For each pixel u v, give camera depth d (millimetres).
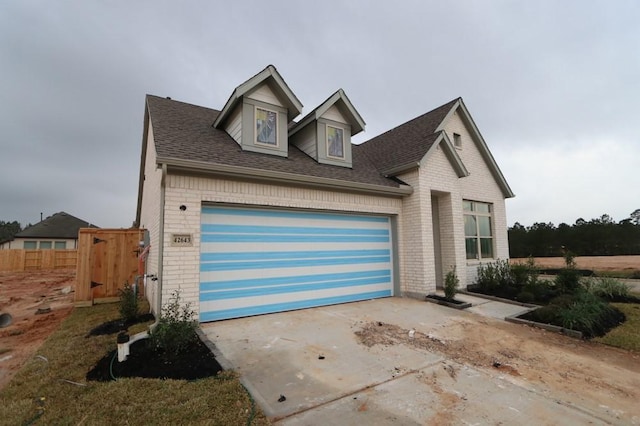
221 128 8555
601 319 5840
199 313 5730
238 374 3604
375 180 8930
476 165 11852
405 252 9094
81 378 3514
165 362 3883
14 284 14047
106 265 8703
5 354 4789
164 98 9531
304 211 7418
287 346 4648
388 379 3607
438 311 7094
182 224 5609
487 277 9789
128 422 2604
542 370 3988
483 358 4352
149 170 8797
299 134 9609
